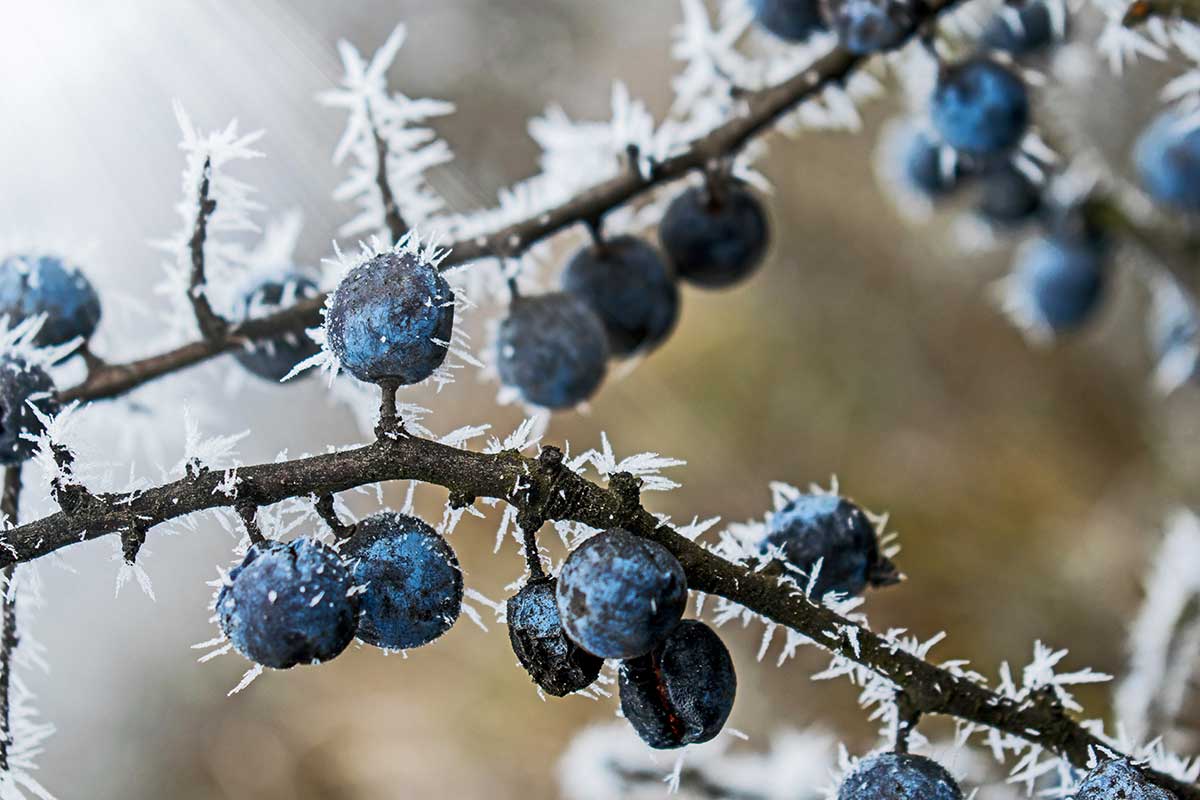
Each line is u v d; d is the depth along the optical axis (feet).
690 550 1.09
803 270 2.99
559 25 3.37
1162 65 2.19
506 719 2.56
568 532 1.11
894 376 2.83
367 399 1.30
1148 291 2.61
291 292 1.26
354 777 2.59
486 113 3.33
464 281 1.32
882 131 2.94
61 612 2.99
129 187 2.67
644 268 1.33
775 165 3.02
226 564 2.99
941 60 1.34
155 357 1.25
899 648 1.11
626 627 1.06
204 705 2.89
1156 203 1.60
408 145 1.28
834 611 1.11
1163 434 2.52
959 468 2.66
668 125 1.34
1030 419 2.71
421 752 2.58
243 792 2.70
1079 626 2.27
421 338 1.09
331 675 2.76
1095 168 1.72
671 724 1.10
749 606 1.10
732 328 2.91
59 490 1.09
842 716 2.15
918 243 2.93
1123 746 1.13
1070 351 2.74
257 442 2.46
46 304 1.23
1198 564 1.43
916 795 1.10
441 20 3.32
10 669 1.14
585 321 1.28
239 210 1.24
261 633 1.07
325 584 1.07
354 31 3.25
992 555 2.47
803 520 1.15
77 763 2.91
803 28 1.36
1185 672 1.42
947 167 1.41
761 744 2.13
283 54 2.65
